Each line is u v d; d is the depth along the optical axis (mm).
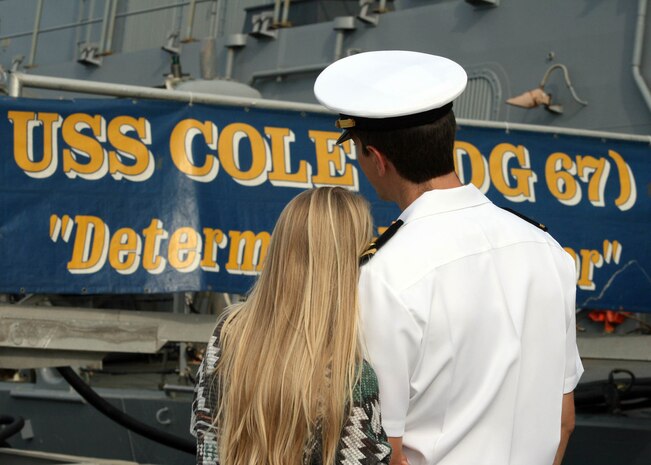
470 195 2215
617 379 5980
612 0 6809
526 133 5449
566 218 5414
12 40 11320
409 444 2096
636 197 5523
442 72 2258
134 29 10023
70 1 10773
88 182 4664
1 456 5344
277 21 8602
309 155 5031
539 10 7184
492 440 2082
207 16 9469
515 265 2148
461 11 7605
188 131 4863
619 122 6680
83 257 4617
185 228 4773
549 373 2166
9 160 4566
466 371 2074
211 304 6438
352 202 2066
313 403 1871
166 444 5496
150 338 4703
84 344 4609
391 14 8008
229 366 1977
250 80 8727
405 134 2186
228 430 1927
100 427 6465
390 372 2002
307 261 1991
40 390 6754
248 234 4875
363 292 2035
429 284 2041
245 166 4934
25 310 4543
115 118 4758
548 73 6781
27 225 4555
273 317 1963
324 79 2299
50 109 4656
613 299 5426
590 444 5445
